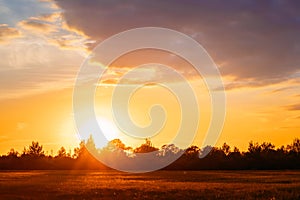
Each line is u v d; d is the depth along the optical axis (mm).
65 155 168750
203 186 53625
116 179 73312
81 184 56500
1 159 160250
